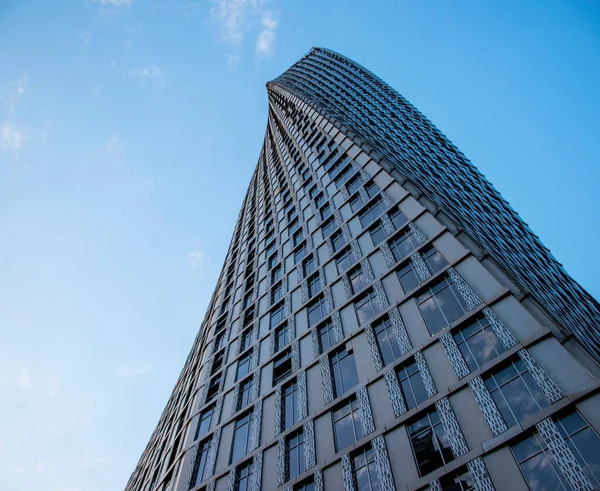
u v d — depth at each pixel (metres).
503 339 18.53
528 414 15.72
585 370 15.50
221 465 26.78
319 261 35.19
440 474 16.25
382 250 29.33
